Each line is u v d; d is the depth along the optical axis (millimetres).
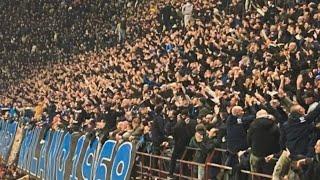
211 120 17375
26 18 68125
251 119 15281
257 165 14227
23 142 36062
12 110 42625
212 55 26438
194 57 28500
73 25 61344
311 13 22719
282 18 25312
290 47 19109
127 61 38625
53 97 40719
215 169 16297
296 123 13266
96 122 24828
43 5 66875
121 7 57594
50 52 61969
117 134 21797
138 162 20844
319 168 12414
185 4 40031
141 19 50750
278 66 20062
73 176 25609
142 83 29281
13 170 37688
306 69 17531
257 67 21047
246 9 31656
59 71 52781
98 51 53125
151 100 23172
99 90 33500
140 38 46000
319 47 19484
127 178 20453
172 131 17953
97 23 58438
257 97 16172
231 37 26750
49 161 29594
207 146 16516
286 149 13469
